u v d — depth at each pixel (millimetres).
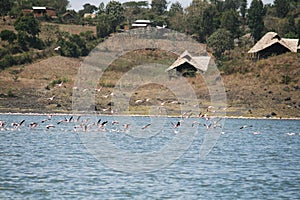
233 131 117062
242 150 89125
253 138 106562
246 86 153750
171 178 63094
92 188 57188
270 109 142000
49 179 61156
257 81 155875
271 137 108375
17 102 143125
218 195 55156
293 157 81500
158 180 61844
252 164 74000
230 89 152000
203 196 54719
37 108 140750
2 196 53312
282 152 87312
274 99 146375
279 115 139000
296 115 140000
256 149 90750
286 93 149375
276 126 126562
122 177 63094
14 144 90875
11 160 73500
